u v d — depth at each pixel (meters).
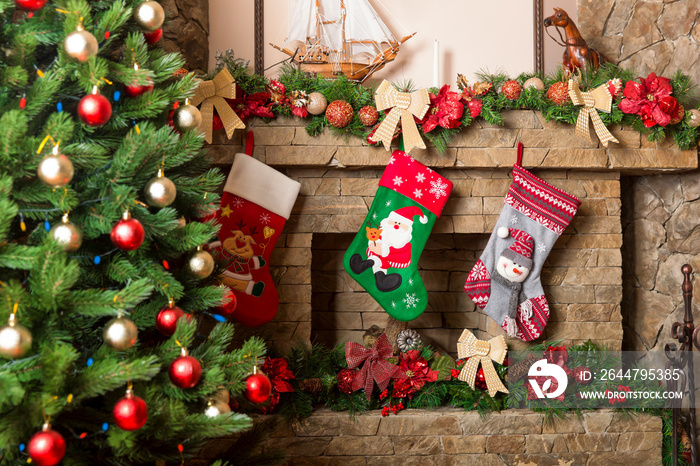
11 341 1.01
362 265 2.37
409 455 2.32
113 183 1.30
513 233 2.39
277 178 2.30
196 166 1.72
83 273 1.38
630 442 2.38
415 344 2.52
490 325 2.72
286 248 2.46
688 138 2.44
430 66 2.76
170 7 2.40
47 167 1.09
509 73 2.80
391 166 2.36
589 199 2.57
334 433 2.30
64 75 1.23
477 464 2.34
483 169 2.52
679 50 2.58
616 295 2.59
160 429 1.27
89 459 1.27
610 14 2.84
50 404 1.05
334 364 2.45
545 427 2.36
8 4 1.14
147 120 1.51
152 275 1.39
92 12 1.38
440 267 2.97
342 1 2.52
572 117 2.39
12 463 1.15
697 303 2.59
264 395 1.48
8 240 1.30
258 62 2.69
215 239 2.23
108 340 1.18
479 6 2.79
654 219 2.80
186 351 1.32
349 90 2.36
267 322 2.35
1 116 1.17
